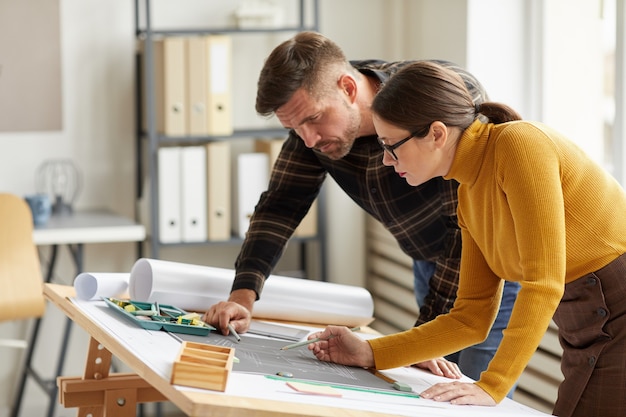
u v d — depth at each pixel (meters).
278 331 2.43
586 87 4.02
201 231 4.40
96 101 4.58
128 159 4.65
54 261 4.37
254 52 4.73
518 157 1.83
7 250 3.98
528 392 3.77
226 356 1.87
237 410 1.63
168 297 2.49
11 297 3.95
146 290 2.51
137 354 1.90
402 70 1.92
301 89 2.29
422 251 2.71
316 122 2.33
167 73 4.26
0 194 4.04
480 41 4.14
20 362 4.62
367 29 4.84
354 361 2.13
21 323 4.60
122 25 4.57
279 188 2.71
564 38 4.05
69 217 4.37
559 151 1.90
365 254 4.95
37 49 4.48
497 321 2.57
